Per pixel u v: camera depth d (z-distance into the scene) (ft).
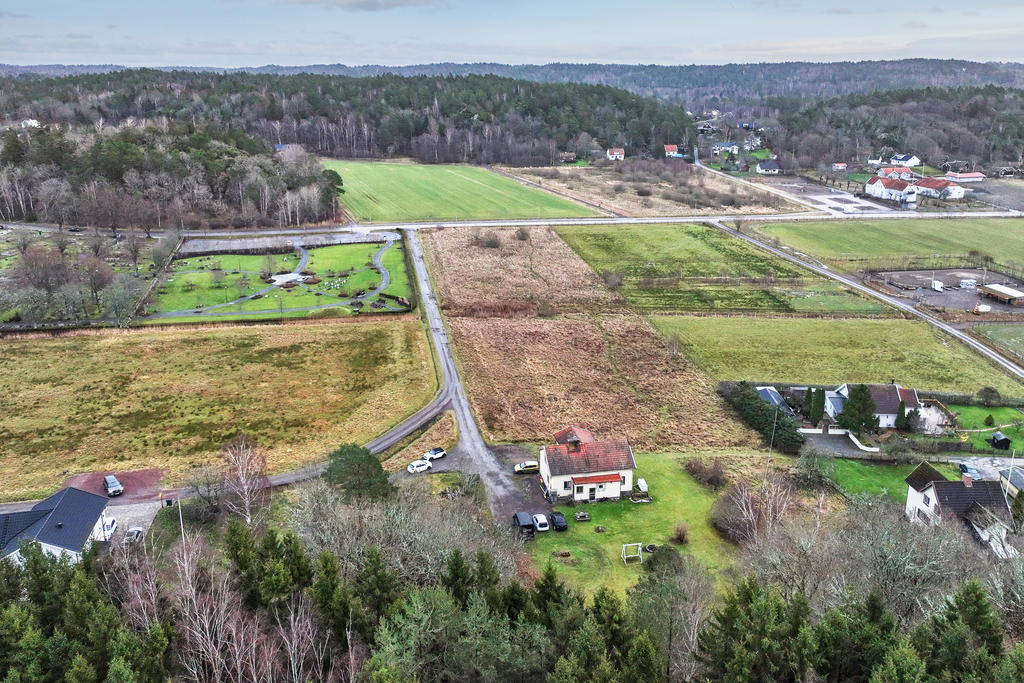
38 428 320.50
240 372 386.11
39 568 167.84
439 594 155.43
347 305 491.72
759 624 146.82
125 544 203.51
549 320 476.13
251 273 555.69
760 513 254.06
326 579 164.96
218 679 142.61
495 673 144.15
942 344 439.63
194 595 154.71
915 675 133.28
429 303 503.20
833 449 323.37
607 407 357.41
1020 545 194.59
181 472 283.79
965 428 341.62
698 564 210.79
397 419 337.31
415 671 143.54
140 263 572.10
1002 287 529.45
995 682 129.80
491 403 357.20
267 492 266.57
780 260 613.11
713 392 377.91
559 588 167.94
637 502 270.46
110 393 357.41
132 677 137.59
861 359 418.31
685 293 531.09
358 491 226.99
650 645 139.03
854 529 215.72
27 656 144.05
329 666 152.76
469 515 233.96
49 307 457.68
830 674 143.23
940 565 179.01
